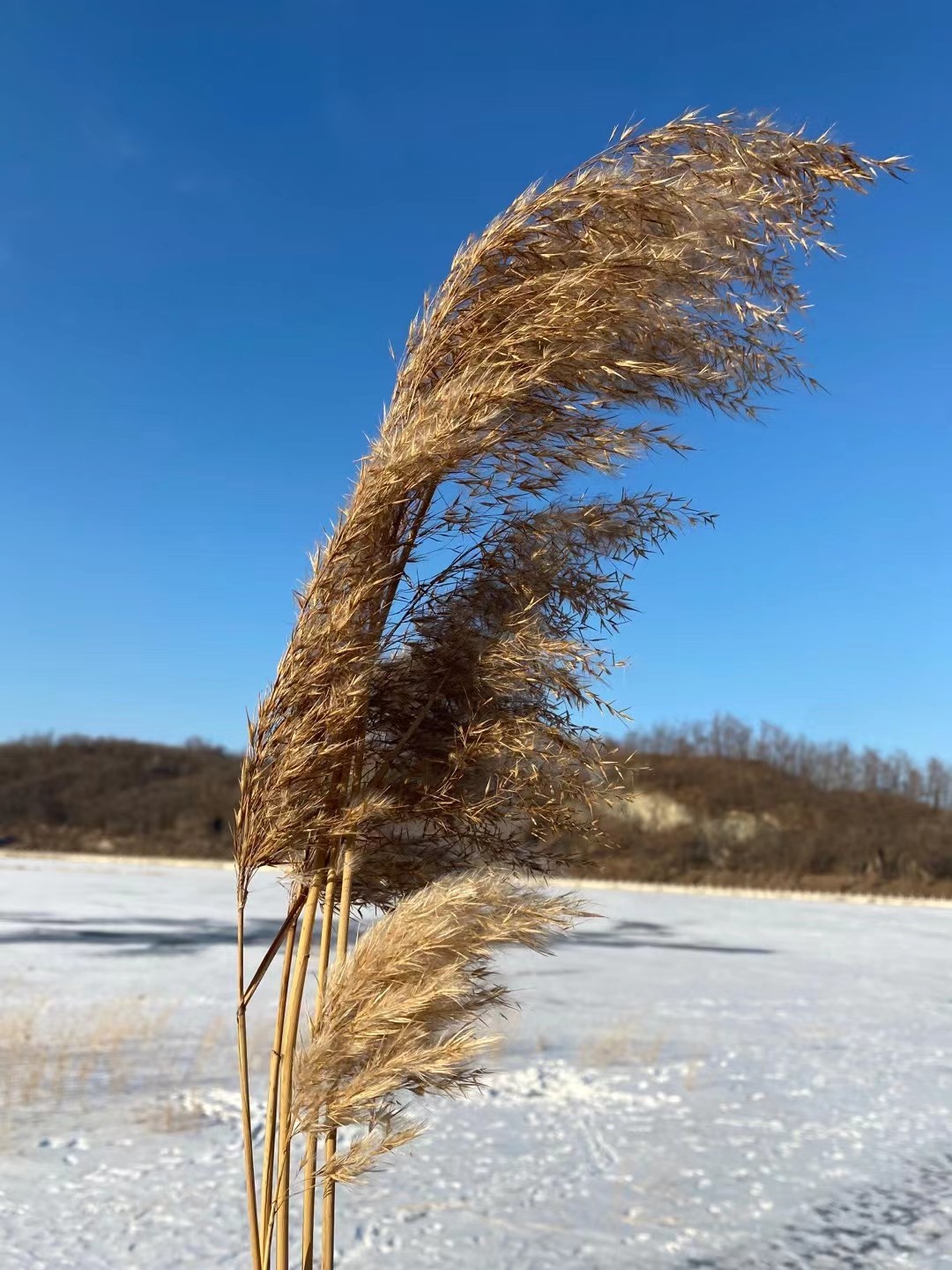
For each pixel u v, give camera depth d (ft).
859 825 185.26
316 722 7.39
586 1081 30.81
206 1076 29.96
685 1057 34.63
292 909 7.90
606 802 7.68
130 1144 23.79
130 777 244.63
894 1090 30.96
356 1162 7.25
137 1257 17.43
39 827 211.00
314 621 7.79
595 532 7.91
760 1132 26.14
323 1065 7.13
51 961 54.44
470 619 7.94
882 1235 19.40
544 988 48.85
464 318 7.90
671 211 7.43
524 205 7.81
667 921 92.63
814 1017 43.78
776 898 134.10
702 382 7.74
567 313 7.20
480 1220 19.62
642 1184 22.00
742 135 7.65
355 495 7.80
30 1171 21.80
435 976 6.90
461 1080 7.31
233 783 237.45
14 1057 31.89
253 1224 7.53
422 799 7.66
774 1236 19.17
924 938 83.35
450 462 7.63
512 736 7.53
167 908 86.17
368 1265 17.46
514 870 7.88
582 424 7.79
